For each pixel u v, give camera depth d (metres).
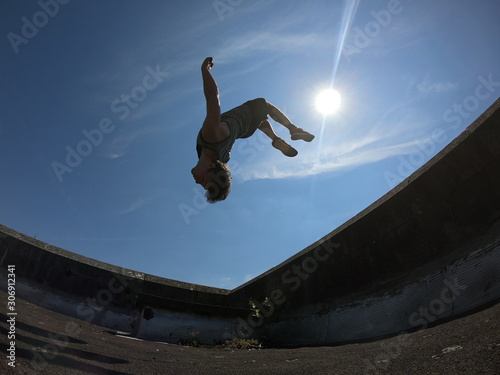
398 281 6.51
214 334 8.77
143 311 8.33
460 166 5.51
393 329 6.25
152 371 3.19
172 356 4.47
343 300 7.62
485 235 5.21
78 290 8.39
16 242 7.88
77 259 8.66
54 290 8.05
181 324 8.54
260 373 3.27
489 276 4.98
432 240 6.00
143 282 9.45
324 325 7.83
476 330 3.09
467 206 5.47
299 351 5.29
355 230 7.50
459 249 5.55
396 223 6.63
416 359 2.73
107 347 4.20
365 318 6.90
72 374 2.39
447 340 3.12
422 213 6.17
